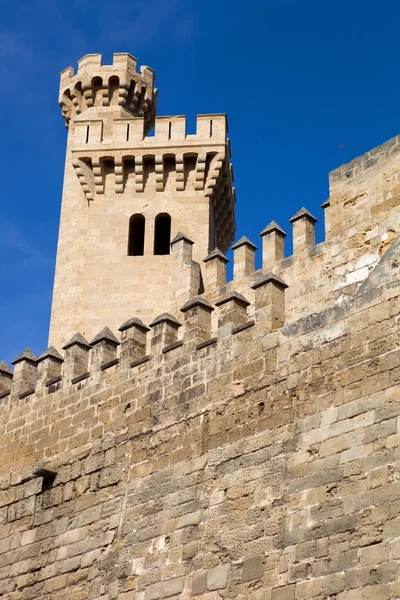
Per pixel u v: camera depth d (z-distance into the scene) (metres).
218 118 47.03
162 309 44.00
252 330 28.16
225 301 29.58
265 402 26.70
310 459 24.77
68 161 49.22
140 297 44.44
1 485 34.06
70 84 50.88
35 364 36.31
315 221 34.84
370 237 32.00
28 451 33.75
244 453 26.59
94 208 46.56
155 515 28.22
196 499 27.28
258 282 28.58
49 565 30.81
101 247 45.69
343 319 25.64
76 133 47.44
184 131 46.84
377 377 24.17
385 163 32.41
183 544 26.97
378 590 21.91
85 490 30.97
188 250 38.97
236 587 24.98
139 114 50.66
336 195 33.50
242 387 27.58
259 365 27.39
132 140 46.97
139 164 46.59
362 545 22.66
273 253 35.22
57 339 44.38
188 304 30.56
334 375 25.20
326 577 23.02
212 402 28.27
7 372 36.78
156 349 31.09
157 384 30.36
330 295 32.38
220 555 25.81
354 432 24.05
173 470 28.41
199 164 46.28
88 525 30.25
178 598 26.30
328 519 23.62
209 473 27.30
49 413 33.75
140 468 29.47
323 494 24.02
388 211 31.77
